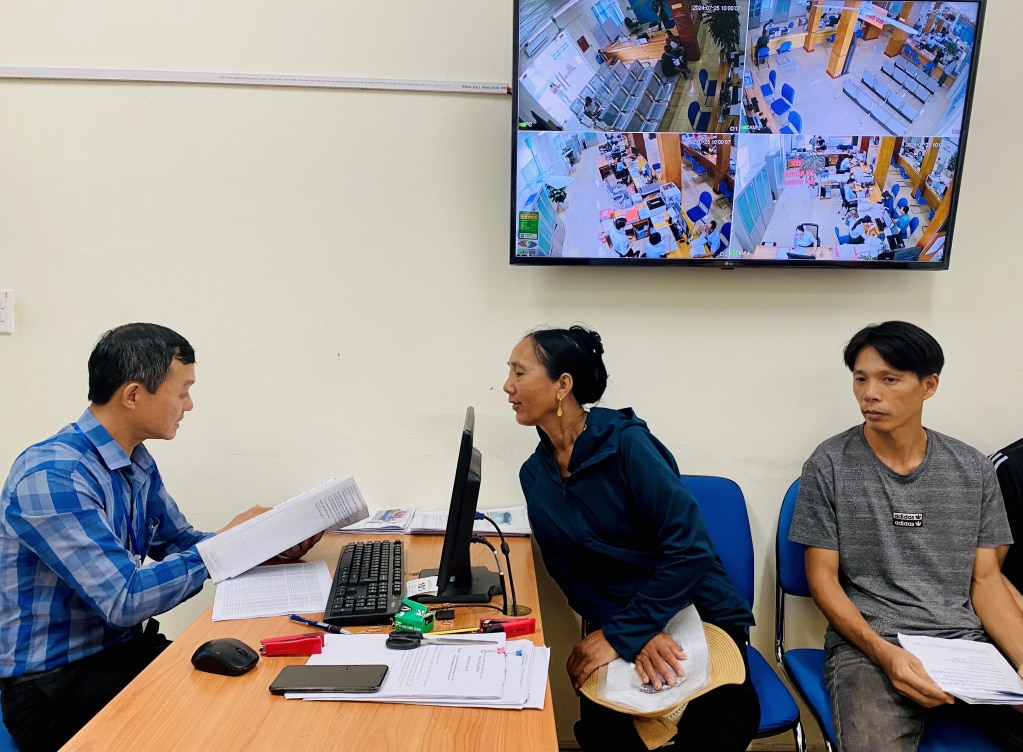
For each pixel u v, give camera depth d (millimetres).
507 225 1810
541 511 1420
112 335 1272
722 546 1707
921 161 1716
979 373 1865
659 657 1196
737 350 1844
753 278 1827
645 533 1372
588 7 1652
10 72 1737
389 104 1782
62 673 1209
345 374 1831
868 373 1492
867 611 1494
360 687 908
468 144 1794
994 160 1820
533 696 916
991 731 1283
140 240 1791
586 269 1814
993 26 1785
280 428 1836
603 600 1406
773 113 1696
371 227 1806
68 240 1786
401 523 1688
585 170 1706
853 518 1534
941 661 1299
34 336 1805
